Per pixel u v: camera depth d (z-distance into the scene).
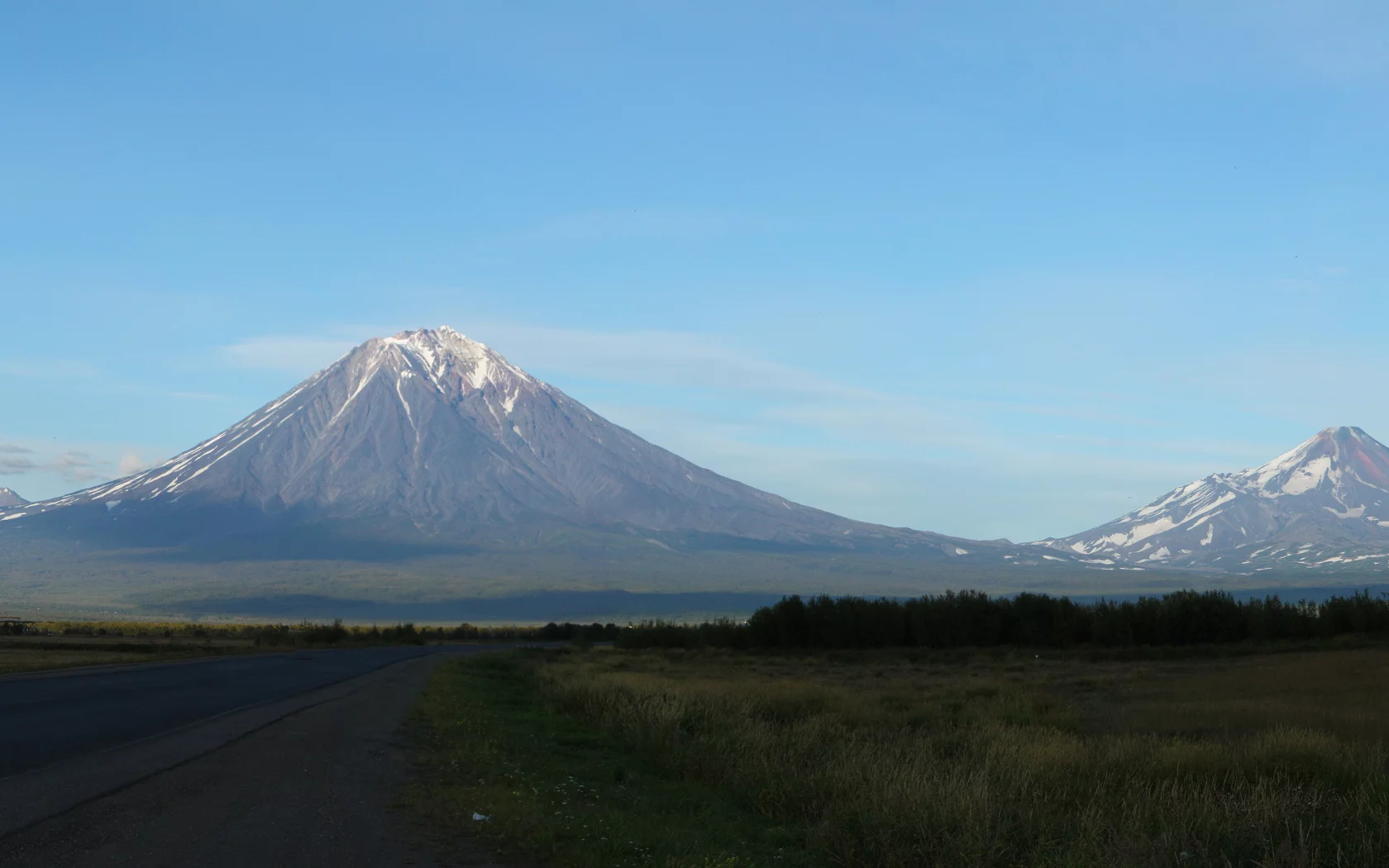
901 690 37.97
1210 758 17.22
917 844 12.67
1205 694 35.00
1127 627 76.44
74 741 17.17
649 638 94.12
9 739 17.00
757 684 34.81
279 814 12.09
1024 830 13.02
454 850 11.04
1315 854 11.78
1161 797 14.27
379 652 70.75
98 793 12.64
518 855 11.09
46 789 12.73
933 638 82.56
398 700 29.20
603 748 21.67
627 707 25.78
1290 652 63.69
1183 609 75.94
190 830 11.01
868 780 15.55
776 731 22.45
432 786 14.66
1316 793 14.52
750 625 86.12
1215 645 70.25
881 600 87.75
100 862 9.56
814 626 84.62
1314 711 26.20
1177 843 12.07
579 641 109.06
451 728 22.39
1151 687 38.78
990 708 29.12
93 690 28.06
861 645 84.38
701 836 12.80
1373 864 11.91
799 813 15.16
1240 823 12.84
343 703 27.30
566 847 11.47
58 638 86.88
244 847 10.43
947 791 13.85
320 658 57.41
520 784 15.42
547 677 42.31
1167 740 20.06
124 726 19.66
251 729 20.17
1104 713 27.80
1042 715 26.86
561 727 24.95
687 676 47.16
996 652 75.19
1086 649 75.50
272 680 35.62
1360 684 36.47
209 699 26.55
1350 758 16.91
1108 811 13.95
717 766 18.33
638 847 11.82
